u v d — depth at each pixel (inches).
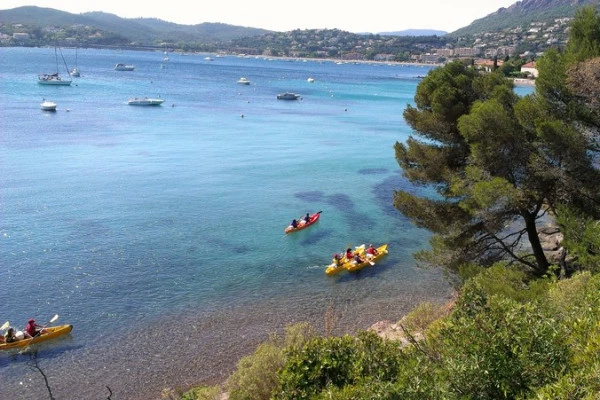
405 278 1058.7
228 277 1037.8
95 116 3004.4
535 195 709.3
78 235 1210.6
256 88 5482.3
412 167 885.8
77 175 1740.9
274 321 868.6
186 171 1893.5
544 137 655.1
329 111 3887.8
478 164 748.0
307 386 365.1
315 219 1395.2
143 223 1322.6
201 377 709.3
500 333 291.1
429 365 319.3
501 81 823.7
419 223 853.8
